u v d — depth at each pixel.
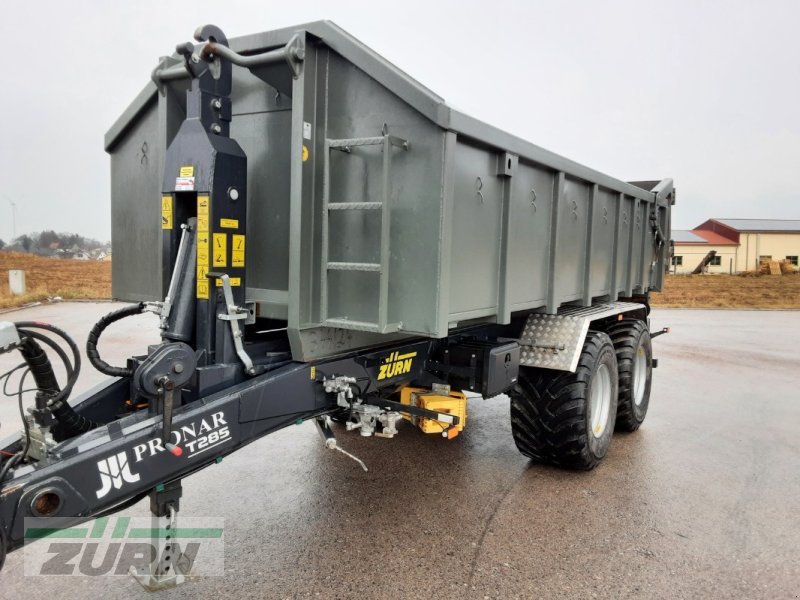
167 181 2.81
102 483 2.15
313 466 4.60
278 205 3.06
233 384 2.74
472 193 3.16
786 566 3.18
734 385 8.00
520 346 4.27
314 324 2.90
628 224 5.75
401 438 5.36
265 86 3.05
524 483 4.29
